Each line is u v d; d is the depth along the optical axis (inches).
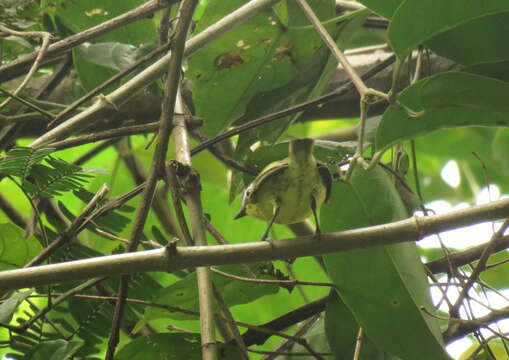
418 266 254.8
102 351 337.1
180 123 294.7
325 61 325.4
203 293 239.9
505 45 238.5
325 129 553.0
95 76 333.4
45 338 284.0
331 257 253.1
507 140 502.6
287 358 307.4
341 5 369.4
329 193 233.3
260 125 311.4
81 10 338.6
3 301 263.3
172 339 285.7
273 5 302.4
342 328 281.0
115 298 271.4
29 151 235.1
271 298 418.9
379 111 369.7
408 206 292.4
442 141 556.7
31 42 350.0
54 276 197.9
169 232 400.5
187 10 229.1
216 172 464.4
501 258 419.2
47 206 344.5
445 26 214.8
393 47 214.5
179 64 231.1
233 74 326.3
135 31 343.3
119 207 281.0
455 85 210.8
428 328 245.1
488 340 275.1
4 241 276.5
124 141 438.9
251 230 460.8
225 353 285.1
